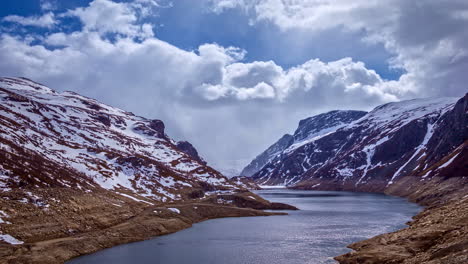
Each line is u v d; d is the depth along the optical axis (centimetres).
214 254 7131
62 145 16738
